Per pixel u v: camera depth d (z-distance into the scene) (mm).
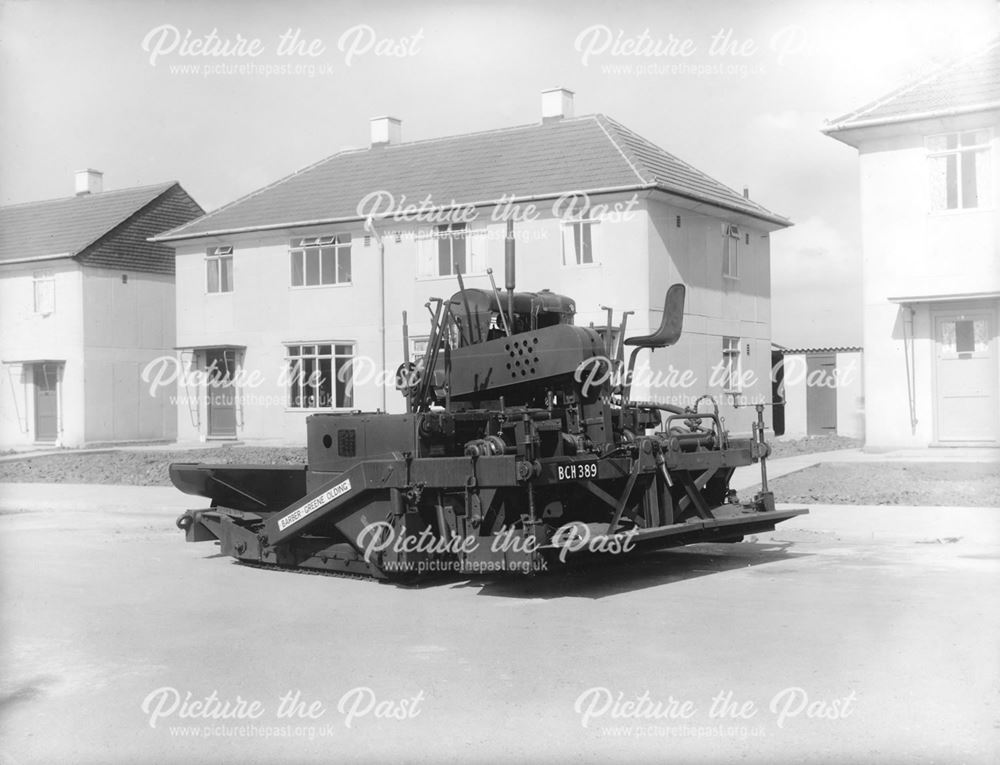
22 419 32594
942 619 8047
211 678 6816
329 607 9016
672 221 25125
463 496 9664
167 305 34219
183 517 12125
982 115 18797
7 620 8625
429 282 27000
